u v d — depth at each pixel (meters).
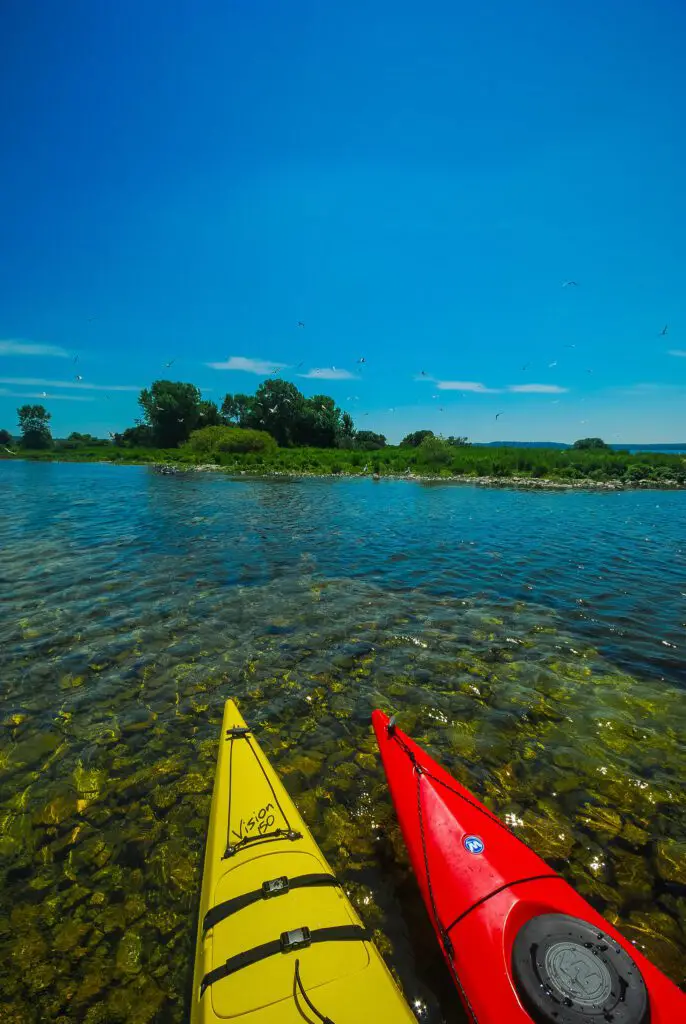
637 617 9.24
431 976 3.20
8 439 104.19
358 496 26.05
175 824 4.48
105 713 6.14
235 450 53.12
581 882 3.97
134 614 9.21
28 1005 3.11
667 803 4.77
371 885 3.85
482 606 9.74
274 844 3.68
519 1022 2.46
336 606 9.68
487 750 5.49
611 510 21.50
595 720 6.06
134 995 3.16
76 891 3.85
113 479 35.72
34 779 5.03
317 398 77.56
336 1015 2.55
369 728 5.87
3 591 10.41
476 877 3.34
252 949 2.87
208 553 13.55
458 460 40.50
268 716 6.09
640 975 2.47
